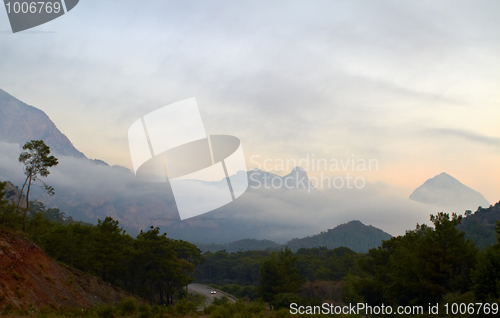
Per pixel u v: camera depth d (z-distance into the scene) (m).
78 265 48.41
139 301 54.06
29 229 44.91
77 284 38.69
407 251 38.81
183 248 85.94
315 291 57.69
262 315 24.78
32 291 28.52
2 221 34.16
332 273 86.81
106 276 56.31
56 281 34.09
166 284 60.31
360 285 44.38
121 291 50.91
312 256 117.19
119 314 28.02
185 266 73.88
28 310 24.52
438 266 31.02
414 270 32.62
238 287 101.69
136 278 64.12
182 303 30.94
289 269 58.06
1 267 27.20
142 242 59.78
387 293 37.91
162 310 29.45
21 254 31.83
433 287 30.05
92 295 39.62
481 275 23.05
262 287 56.94
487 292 22.50
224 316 24.31
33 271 31.83
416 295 34.00
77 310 27.97
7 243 30.81
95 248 51.62
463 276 29.64
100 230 57.69
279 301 47.59
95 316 26.44
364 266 55.56
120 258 54.88
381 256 48.88
